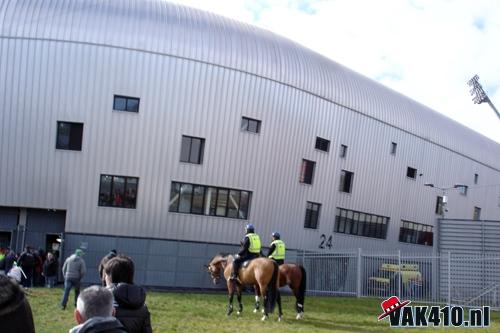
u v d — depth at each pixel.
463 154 51.47
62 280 27.77
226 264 17.30
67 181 28.38
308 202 35.91
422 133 45.91
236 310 17.72
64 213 29.45
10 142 27.92
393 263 30.48
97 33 28.61
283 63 33.38
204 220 30.88
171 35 29.89
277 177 33.38
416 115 45.97
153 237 29.64
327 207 37.03
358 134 39.16
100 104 28.64
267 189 32.91
